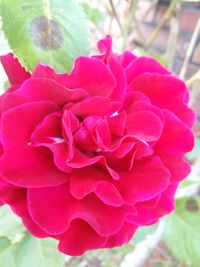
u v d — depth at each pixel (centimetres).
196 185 26
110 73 12
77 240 13
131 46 30
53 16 13
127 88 14
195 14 37
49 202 12
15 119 12
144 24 42
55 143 12
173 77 14
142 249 24
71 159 12
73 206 12
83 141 12
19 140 12
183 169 13
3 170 11
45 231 12
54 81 12
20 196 13
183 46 39
